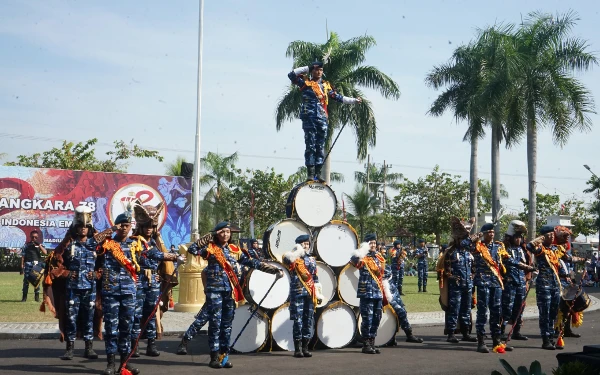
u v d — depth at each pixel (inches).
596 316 693.3
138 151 1609.3
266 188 1480.1
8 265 1395.2
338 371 358.6
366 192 1653.5
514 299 489.4
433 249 1935.3
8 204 1018.7
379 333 453.7
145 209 374.6
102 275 343.0
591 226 1854.1
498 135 1262.3
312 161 475.5
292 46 1171.9
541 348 454.9
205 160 1529.3
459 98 1336.1
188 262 628.7
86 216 382.6
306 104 480.1
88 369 355.3
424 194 1802.4
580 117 1178.0
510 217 1891.0
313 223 442.0
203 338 482.0
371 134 1159.6
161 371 353.4
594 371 245.9
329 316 440.5
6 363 368.2
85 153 1581.0
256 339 420.5
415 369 368.5
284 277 429.4
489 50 1243.2
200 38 978.7
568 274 494.0
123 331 339.0
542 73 1181.7
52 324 522.3
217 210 1472.7
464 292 473.1
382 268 433.7
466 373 358.9
